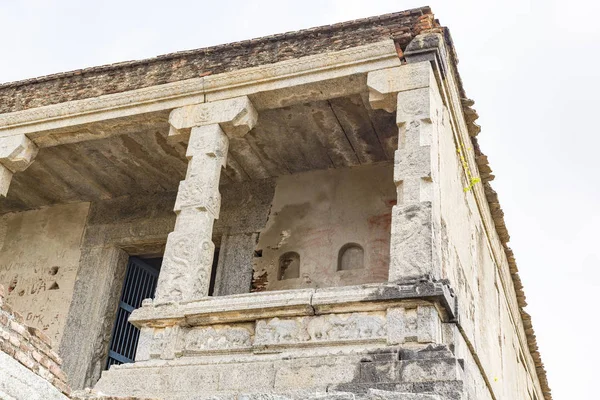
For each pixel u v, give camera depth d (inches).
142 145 514.6
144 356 364.5
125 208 578.2
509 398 582.2
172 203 565.3
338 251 506.9
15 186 575.2
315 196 533.3
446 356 303.1
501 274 641.6
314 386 313.9
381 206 513.0
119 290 555.2
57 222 593.6
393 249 350.6
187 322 368.8
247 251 527.2
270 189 547.5
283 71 434.3
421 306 325.4
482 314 489.1
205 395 332.2
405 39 418.0
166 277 390.9
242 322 361.4
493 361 512.1
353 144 508.1
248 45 462.0
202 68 466.9
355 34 437.7
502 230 629.9
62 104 482.9
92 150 524.1
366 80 421.1
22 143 485.4
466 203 482.3
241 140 505.0
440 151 398.0
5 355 248.8
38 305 557.9
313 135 500.1
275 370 327.6
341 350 323.9
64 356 521.7
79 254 570.3
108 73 495.5
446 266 370.9
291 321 348.2
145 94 463.5
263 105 448.1
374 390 276.4
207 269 399.5
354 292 339.0
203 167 425.7
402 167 374.9
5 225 609.0
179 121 447.5
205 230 405.4
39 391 263.3
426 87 396.8
